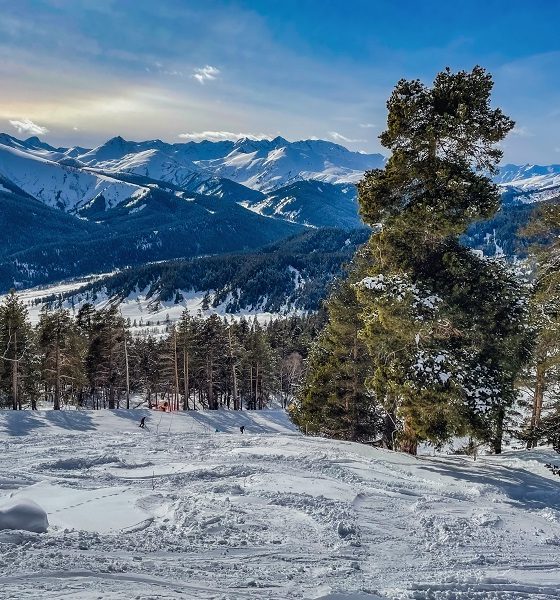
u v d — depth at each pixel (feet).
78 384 162.81
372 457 52.90
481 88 51.93
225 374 206.18
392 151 55.21
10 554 19.92
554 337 57.31
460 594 19.17
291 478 40.47
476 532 30.42
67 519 27.22
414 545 27.22
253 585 18.61
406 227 51.83
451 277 52.54
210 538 25.12
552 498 42.75
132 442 62.03
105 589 16.44
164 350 192.03
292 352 254.06
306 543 25.81
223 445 59.16
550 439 54.95
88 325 169.68
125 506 29.99
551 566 24.89
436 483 43.96
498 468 51.88
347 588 18.85
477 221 51.16
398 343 51.34
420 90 53.11
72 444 60.23
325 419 79.87
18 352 143.43
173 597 16.08
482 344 51.19
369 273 57.77
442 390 47.60
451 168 51.80
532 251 55.98
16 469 42.50
